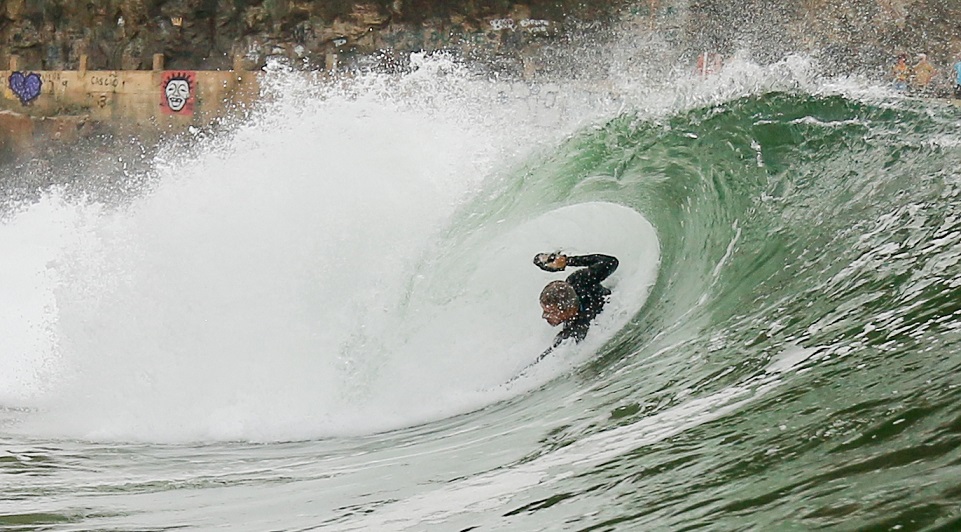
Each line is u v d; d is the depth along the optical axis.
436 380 26.23
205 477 19.33
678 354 22.78
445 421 23.61
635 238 29.53
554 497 14.57
